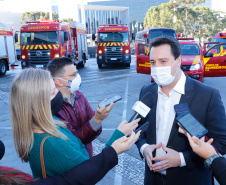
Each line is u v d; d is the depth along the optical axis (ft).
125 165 11.53
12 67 57.11
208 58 27.66
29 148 3.67
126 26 50.29
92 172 3.48
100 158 3.63
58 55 39.24
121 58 49.80
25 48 39.24
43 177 3.65
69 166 3.56
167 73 5.13
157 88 5.77
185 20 201.77
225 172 3.55
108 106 5.28
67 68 6.81
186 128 4.28
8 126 18.15
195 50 29.04
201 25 213.66
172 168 5.24
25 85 3.65
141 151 5.65
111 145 3.80
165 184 5.53
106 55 50.16
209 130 5.10
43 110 3.70
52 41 39.11
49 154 3.56
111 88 30.32
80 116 7.03
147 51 30.09
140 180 10.27
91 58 96.63
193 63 26.58
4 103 24.89
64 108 6.70
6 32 47.60
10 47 49.57
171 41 5.16
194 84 5.42
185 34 198.70
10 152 13.69
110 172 10.97
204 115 5.11
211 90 5.23
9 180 2.80
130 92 27.71
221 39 44.91
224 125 5.01
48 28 39.06
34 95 3.65
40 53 39.06
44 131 3.69
